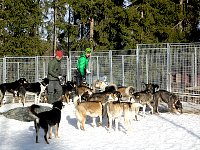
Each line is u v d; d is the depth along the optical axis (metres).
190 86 14.91
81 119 9.80
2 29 26.89
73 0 25.78
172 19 25.25
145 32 25.23
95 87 14.65
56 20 29.70
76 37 27.06
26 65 17.81
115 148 7.82
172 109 12.54
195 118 11.48
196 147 7.77
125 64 17.05
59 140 8.72
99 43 26.77
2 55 26.23
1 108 14.05
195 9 25.08
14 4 27.14
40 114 8.47
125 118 9.31
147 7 24.80
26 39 27.39
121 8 24.86
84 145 8.16
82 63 15.70
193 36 25.05
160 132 9.38
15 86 15.20
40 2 31.39
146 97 11.72
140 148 7.78
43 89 14.97
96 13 26.02
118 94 10.79
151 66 15.95
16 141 8.69
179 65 15.13
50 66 13.92
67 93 14.92
